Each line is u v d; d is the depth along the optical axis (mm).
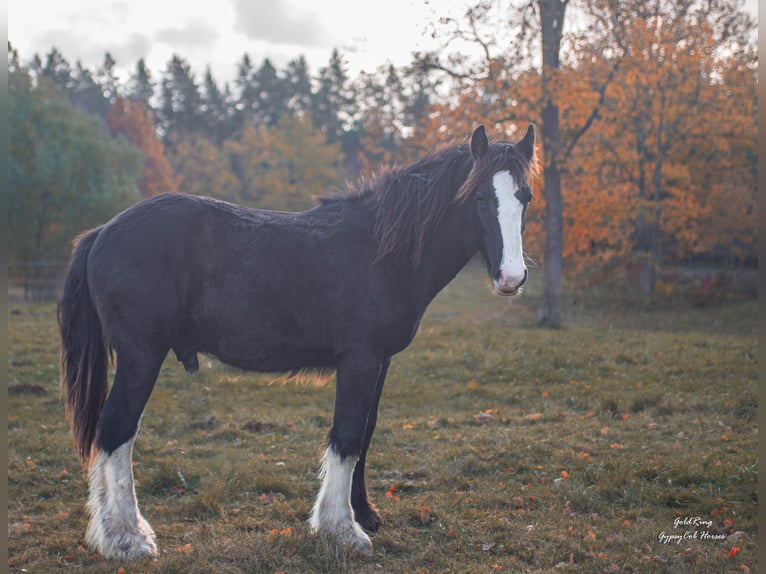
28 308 14945
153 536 4055
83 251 4203
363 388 4105
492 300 23766
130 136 39219
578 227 17453
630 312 19094
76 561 3861
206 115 59906
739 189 20469
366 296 4102
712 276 21984
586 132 17234
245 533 4184
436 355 10219
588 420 6828
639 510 4539
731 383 8000
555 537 4133
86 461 4148
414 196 4215
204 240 4070
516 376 8992
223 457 5770
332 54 59438
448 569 3768
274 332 4121
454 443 6145
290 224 4238
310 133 37438
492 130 14062
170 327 4035
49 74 61500
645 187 20078
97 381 4168
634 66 15508
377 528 4379
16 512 4566
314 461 5719
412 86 15719
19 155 23531
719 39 17859
